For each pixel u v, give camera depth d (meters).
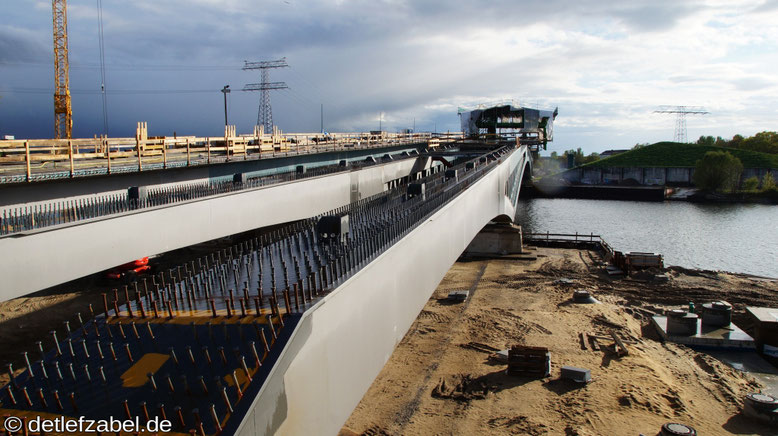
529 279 55.56
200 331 14.09
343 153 74.69
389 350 20.33
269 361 12.54
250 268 20.31
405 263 22.25
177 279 20.02
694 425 24.45
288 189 43.47
